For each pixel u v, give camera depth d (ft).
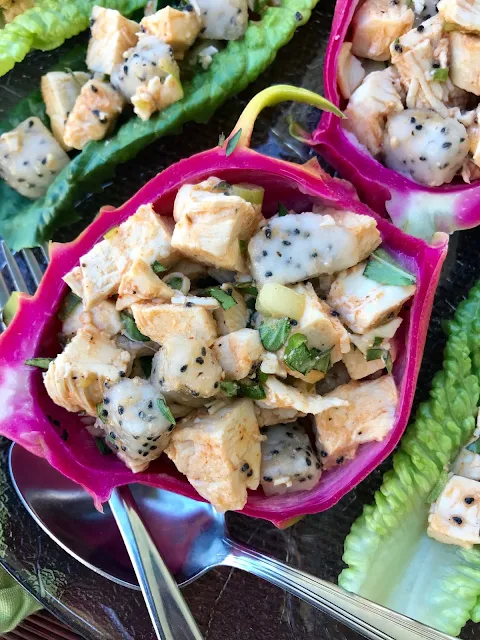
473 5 0.59
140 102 0.62
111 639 0.65
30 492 0.64
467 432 0.66
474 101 0.63
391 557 0.65
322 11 0.69
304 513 0.60
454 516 0.62
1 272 0.67
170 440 0.55
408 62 0.61
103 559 0.64
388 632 0.54
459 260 0.69
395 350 0.59
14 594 0.68
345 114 0.64
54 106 0.66
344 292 0.57
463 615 0.64
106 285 0.55
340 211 0.58
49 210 0.65
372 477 0.67
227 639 0.66
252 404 0.57
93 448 0.60
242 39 0.65
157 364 0.54
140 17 0.69
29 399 0.57
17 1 0.69
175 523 0.64
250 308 0.57
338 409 0.58
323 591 0.57
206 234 0.53
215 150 0.56
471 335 0.66
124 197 0.69
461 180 0.64
